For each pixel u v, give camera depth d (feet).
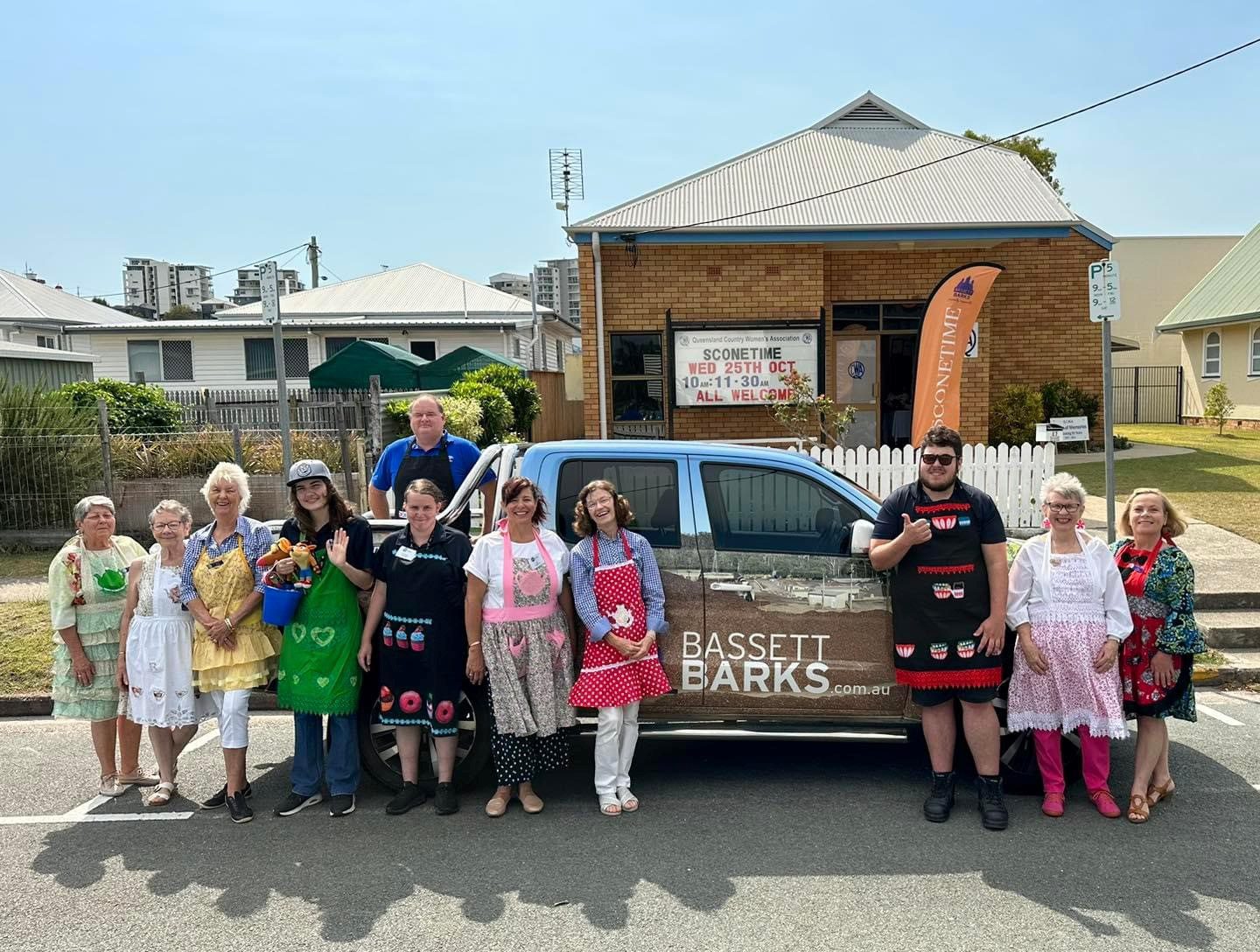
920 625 15.56
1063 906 12.85
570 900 13.23
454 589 15.98
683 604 16.67
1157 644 15.53
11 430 37.60
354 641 16.19
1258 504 38.88
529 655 15.69
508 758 15.89
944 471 15.29
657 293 46.03
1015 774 16.94
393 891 13.58
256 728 21.67
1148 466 51.49
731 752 19.43
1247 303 75.82
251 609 16.24
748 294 45.91
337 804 16.31
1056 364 60.59
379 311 94.07
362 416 47.34
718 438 46.14
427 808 16.67
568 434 88.38
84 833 15.78
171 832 15.78
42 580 32.07
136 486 38.93
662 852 14.70
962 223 44.14
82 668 16.96
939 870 13.98
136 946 12.22
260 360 87.30
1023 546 16.70
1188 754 18.80
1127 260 107.34
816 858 14.40
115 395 52.95
